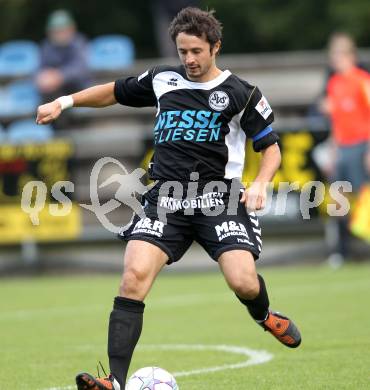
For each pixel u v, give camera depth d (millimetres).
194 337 31359
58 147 52406
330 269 51344
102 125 66625
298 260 54219
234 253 21203
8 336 33062
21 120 63906
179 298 42406
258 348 28672
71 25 58500
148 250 21141
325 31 99812
